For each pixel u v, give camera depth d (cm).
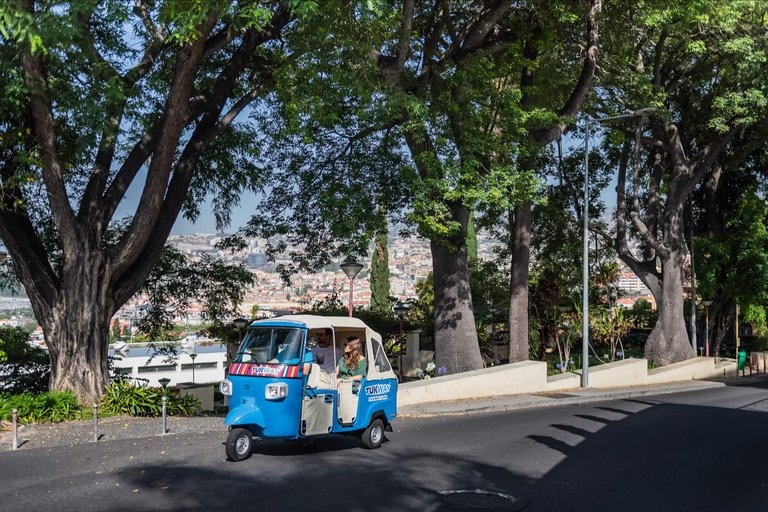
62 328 1728
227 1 1360
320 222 2711
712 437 1471
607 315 3341
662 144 3544
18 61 1552
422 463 1112
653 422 1688
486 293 4412
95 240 1773
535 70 2492
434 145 2125
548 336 3288
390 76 2056
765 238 3875
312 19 1762
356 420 1193
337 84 1912
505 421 1647
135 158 1869
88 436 1323
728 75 3234
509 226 4006
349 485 952
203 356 4069
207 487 919
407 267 18125
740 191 4244
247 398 1105
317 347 1202
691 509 884
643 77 2931
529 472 1075
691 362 3353
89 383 1723
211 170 2425
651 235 3497
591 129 3434
